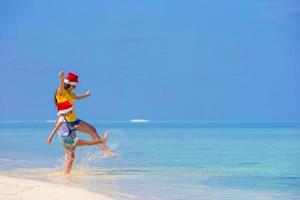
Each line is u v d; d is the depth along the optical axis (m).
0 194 16.16
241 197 17.55
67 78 22.73
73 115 22.81
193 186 19.84
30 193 16.64
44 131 102.31
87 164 27.56
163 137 70.81
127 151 39.31
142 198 17.03
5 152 37.06
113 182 20.52
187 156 34.47
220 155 35.53
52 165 27.27
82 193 17.16
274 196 17.80
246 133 91.38
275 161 31.02
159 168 26.09
